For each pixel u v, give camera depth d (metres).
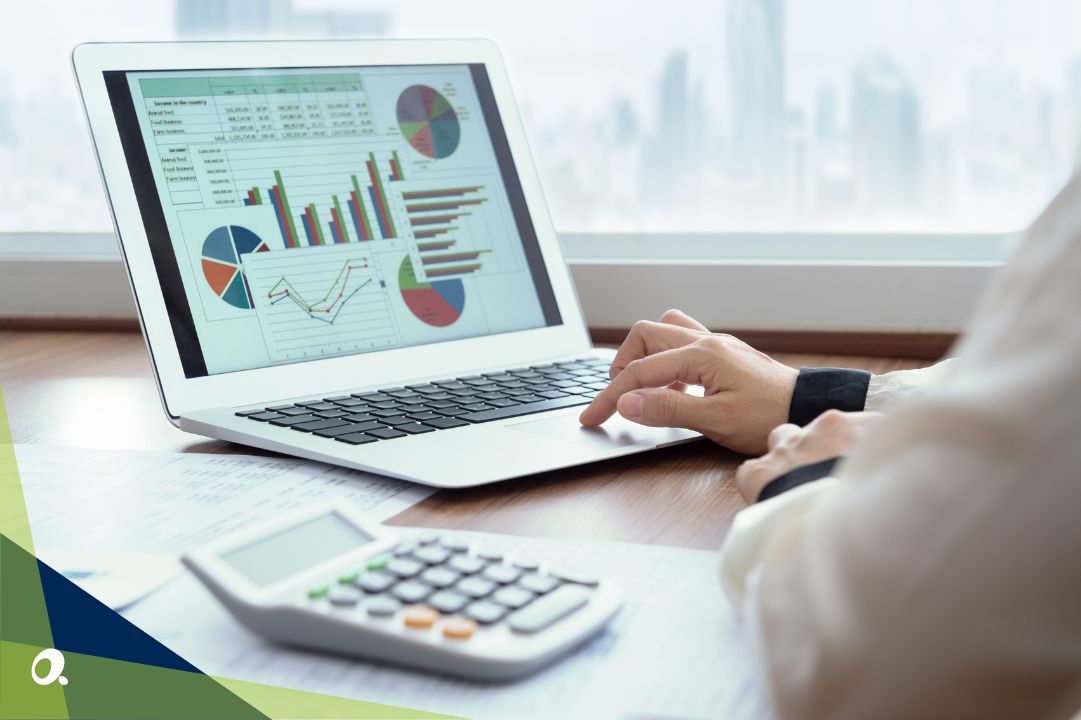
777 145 1.20
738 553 0.44
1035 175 1.14
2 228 1.31
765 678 0.36
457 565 0.46
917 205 1.17
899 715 0.32
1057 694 0.33
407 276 0.89
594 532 0.56
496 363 0.91
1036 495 0.30
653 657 0.42
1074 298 0.31
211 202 0.81
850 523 0.33
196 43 0.84
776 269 1.16
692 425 0.70
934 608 0.31
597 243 1.25
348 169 0.89
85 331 1.26
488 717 0.37
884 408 0.68
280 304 0.82
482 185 0.96
